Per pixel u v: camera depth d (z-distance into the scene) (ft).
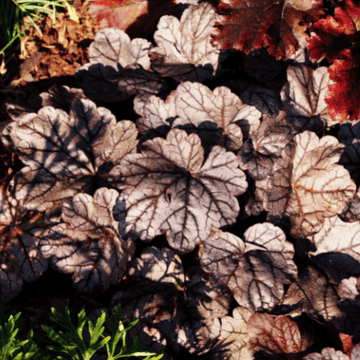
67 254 2.39
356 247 2.41
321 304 2.37
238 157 2.45
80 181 2.47
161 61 2.54
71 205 2.41
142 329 2.38
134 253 2.48
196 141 2.39
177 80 2.51
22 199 2.42
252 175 2.43
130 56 2.60
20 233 2.46
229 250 2.38
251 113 2.46
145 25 2.73
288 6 2.45
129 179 2.39
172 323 2.39
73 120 2.47
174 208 2.39
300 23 2.44
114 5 2.72
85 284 2.38
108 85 2.60
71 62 2.74
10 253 2.44
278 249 2.37
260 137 2.46
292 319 2.40
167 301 2.41
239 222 2.51
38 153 2.44
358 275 2.40
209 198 2.39
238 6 2.45
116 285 2.48
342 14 2.43
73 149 2.46
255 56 2.55
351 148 2.45
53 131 2.45
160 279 2.43
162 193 2.40
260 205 2.45
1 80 2.73
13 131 2.43
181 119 2.45
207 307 2.42
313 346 2.38
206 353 2.42
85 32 2.78
